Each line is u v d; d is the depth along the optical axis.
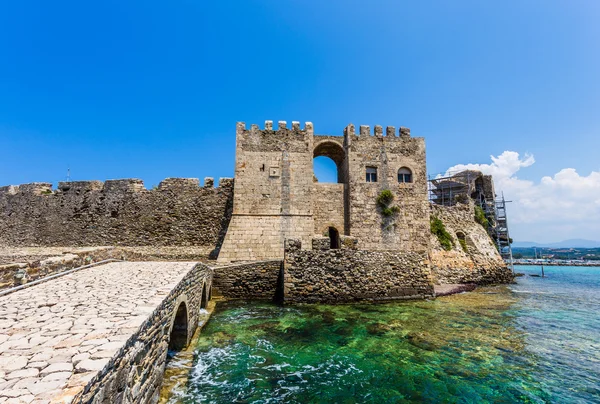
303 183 27.58
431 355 12.02
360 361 11.32
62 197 29.70
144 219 28.22
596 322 17.28
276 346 12.49
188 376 9.66
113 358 4.56
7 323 5.96
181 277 10.90
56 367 4.14
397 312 17.97
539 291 29.45
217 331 14.05
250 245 25.48
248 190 26.69
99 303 7.48
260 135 27.78
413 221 29.66
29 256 16.19
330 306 19.05
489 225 44.97
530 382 10.11
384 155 30.17
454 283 30.95
